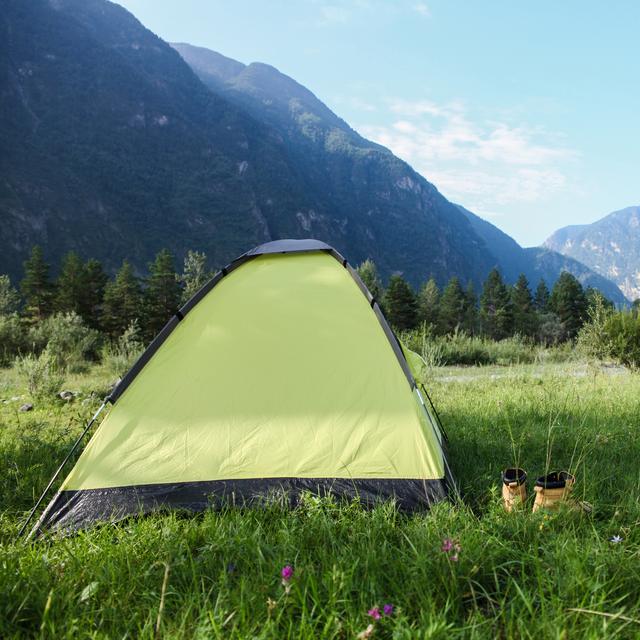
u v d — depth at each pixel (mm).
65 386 10719
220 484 3166
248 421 3396
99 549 2510
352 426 3342
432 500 3047
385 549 2303
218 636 1691
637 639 1673
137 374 3596
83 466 3236
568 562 2082
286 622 1849
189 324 3824
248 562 2258
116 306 55594
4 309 45469
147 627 1822
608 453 3980
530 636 1675
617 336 12625
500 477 3523
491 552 2209
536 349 18734
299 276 4145
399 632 1667
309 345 3686
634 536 2420
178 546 2469
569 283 76812
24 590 2076
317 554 2342
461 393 8094
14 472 4043
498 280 83000
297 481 3170
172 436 3354
